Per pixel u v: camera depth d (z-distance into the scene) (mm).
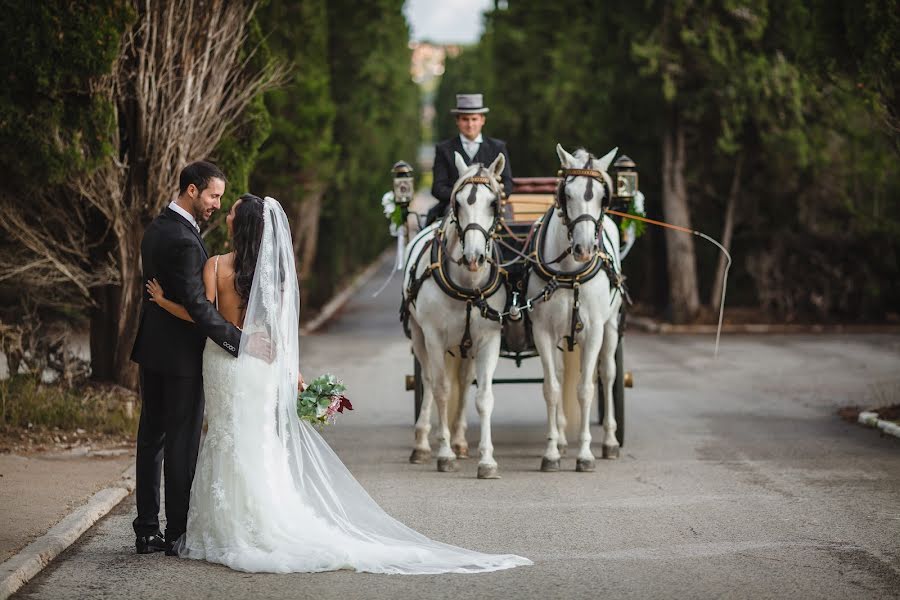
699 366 29531
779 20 37812
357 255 73375
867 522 12391
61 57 16750
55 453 15938
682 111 39250
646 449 17438
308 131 35094
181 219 10898
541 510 13125
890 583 10000
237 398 10812
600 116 42562
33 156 17016
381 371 28688
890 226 39344
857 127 38531
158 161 18703
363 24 47750
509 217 18391
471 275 14828
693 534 11883
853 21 19828
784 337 37688
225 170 20234
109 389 19266
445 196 16625
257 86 20469
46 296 19594
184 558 10914
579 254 14344
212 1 18781
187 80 18734
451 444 17047
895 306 41406
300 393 11109
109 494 13297
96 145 17438
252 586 9977
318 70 36250
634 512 12977
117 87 18016
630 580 10148
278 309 11062
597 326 15422
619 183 18312
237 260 11078
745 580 10117
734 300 45219
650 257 47000
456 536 11898
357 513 11273
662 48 38250
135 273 19156
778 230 41125
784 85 37281
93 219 19562
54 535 11273
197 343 11055
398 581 10141
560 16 57156
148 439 11141
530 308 15562
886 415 19844
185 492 11078
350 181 50062
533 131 56625
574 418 18000
